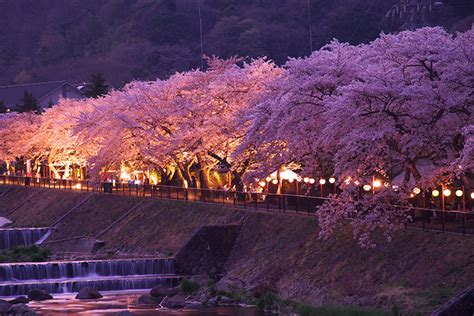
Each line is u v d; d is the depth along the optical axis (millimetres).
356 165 58344
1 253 87875
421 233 56406
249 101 82750
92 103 123688
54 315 57719
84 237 95812
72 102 137875
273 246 68500
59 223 104375
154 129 94500
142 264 73812
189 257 73250
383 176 62625
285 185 86438
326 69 67438
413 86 56469
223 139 86562
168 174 102000
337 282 57500
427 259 53656
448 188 61094
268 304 57344
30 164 146125
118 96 103688
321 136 63250
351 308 51438
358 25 199500
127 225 92500
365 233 57344
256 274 65500
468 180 63500
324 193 74438
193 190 89500
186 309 58781
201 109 90500
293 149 69000
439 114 57312
